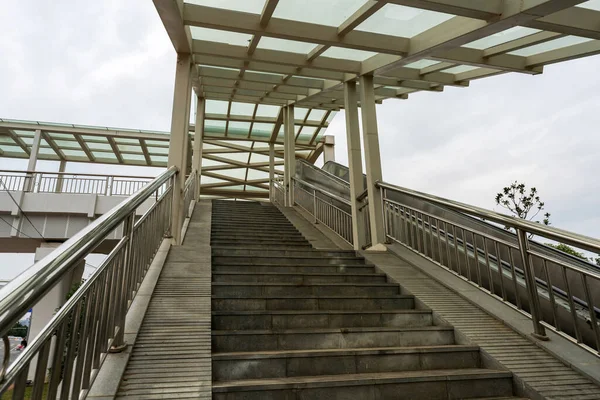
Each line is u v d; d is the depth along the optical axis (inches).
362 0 152.9
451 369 87.3
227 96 342.6
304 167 353.7
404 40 173.9
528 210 562.6
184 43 177.9
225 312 97.7
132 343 74.2
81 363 49.0
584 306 106.6
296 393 71.1
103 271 58.2
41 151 515.5
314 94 298.0
